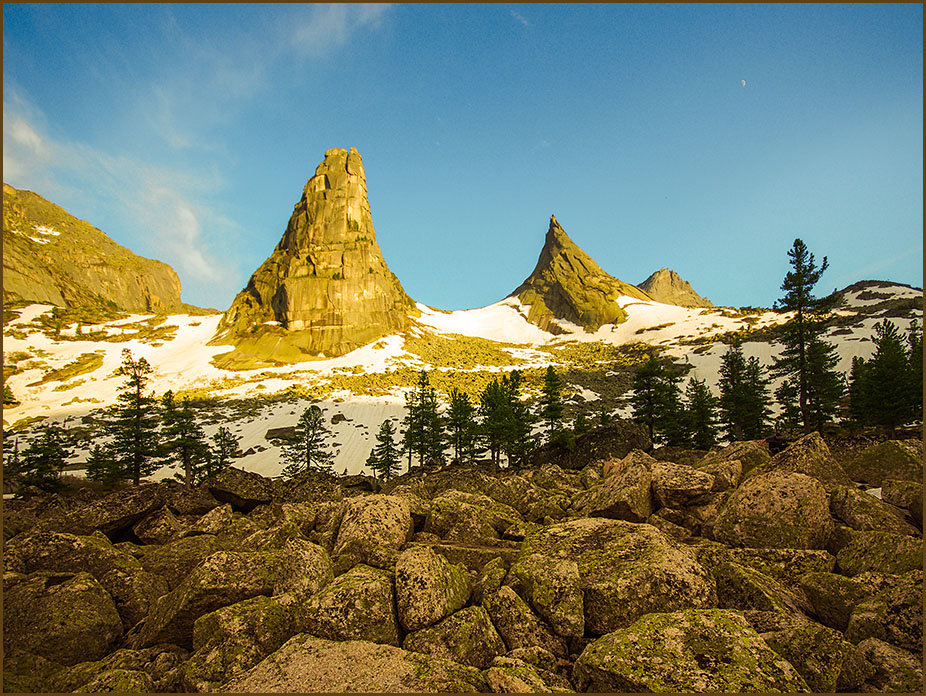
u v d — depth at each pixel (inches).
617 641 265.4
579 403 4087.1
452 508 541.6
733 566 339.9
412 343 6943.9
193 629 346.9
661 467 569.3
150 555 498.3
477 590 368.8
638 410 2062.0
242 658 296.2
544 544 409.1
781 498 417.1
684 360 5492.1
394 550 415.5
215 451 2495.1
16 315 6466.5
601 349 7485.2
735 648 248.5
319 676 268.5
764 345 5516.7
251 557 399.9
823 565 368.5
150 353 6043.3
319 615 319.3
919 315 5024.6
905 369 1831.9
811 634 260.8
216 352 6141.7
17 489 1745.8
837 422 2177.7
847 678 246.7
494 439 2250.2
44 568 447.2
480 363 6314.0
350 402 4183.1
